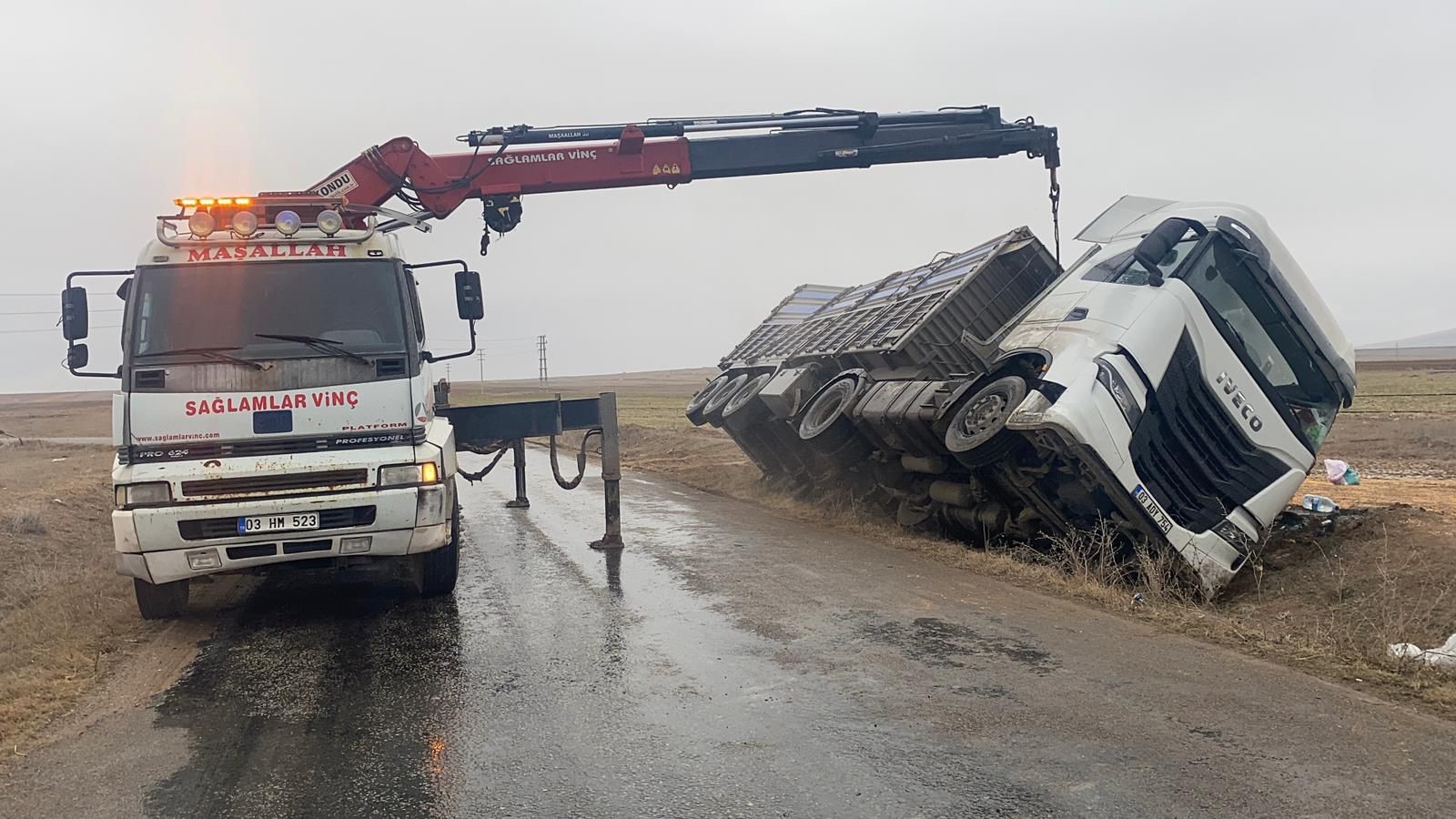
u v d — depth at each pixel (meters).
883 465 12.88
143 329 7.27
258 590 9.34
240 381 7.21
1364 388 52.97
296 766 4.77
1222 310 10.09
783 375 15.13
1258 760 4.57
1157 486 9.11
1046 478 9.85
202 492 7.02
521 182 11.76
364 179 11.31
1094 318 9.66
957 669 6.13
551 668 6.36
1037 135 12.74
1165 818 3.97
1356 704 5.36
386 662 6.60
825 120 12.34
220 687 6.13
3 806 4.36
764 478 17.31
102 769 4.79
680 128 12.03
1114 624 7.28
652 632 7.26
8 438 50.28
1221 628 7.11
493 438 10.60
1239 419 9.76
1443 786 4.25
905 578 9.12
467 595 8.80
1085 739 4.88
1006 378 10.00
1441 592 7.85
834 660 6.38
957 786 4.34
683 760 4.72
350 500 7.14
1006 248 12.27
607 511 11.28
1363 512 10.92
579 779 4.52
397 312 7.64
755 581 9.05
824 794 4.29
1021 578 9.01
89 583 9.16
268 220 8.15
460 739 5.09
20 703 5.78
